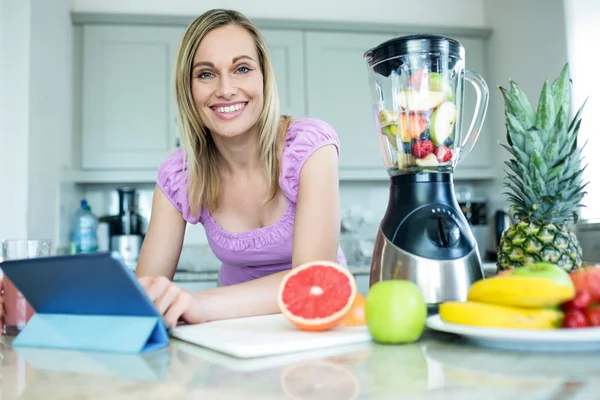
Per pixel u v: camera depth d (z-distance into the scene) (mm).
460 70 876
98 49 2875
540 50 2777
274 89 1167
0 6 2057
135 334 595
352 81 3053
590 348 513
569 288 519
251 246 1201
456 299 760
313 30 3033
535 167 816
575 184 829
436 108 810
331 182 1104
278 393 393
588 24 2572
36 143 2143
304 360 517
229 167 1213
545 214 828
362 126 3053
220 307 803
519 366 458
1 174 2012
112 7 3029
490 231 3258
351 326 683
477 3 3404
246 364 506
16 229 2000
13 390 421
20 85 2051
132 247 2859
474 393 377
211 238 1252
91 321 653
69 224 2785
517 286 534
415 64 827
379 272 800
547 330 502
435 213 776
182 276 2455
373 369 463
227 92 1068
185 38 1104
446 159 808
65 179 2660
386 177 3098
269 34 2986
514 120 835
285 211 1179
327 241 1067
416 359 500
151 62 2902
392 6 3326
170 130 2904
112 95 2877
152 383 435
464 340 592
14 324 768
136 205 3025
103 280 598
